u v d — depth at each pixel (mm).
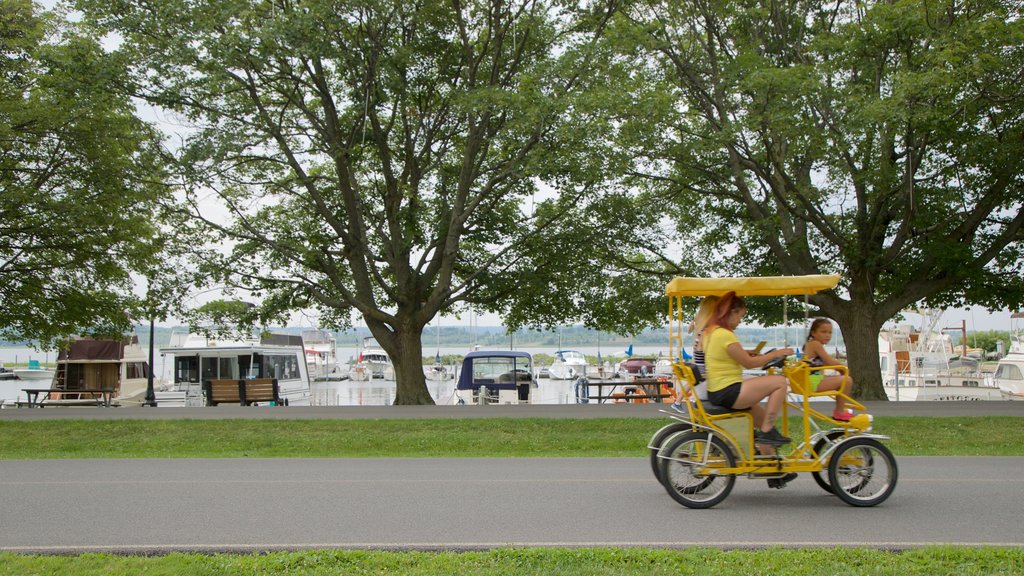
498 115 26703
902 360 49594
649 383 30844
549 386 65125
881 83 24000
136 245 28547
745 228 29375
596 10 27359
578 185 27141
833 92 22906
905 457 14898
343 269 31672
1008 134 23578
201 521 8852
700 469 9461
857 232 26328
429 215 30109
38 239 28000
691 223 29750
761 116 22641
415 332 28922
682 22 25484
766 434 9461
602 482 11539
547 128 24375
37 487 11258
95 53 24484
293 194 28172
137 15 23922
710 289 9703
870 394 26516
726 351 9430
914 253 27016
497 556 7031
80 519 8984
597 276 29219
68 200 26328
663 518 8914
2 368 79500
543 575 6508
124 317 31469
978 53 21141
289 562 6906
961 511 9242
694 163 25531
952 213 25922
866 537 7945
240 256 28578
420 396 28766
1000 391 42000
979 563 6770
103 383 46094
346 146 26516
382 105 28031
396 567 6797
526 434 18703
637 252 30406
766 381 9422
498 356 37125
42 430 19359
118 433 19125
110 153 26469
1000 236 26312
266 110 27219
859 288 26812
